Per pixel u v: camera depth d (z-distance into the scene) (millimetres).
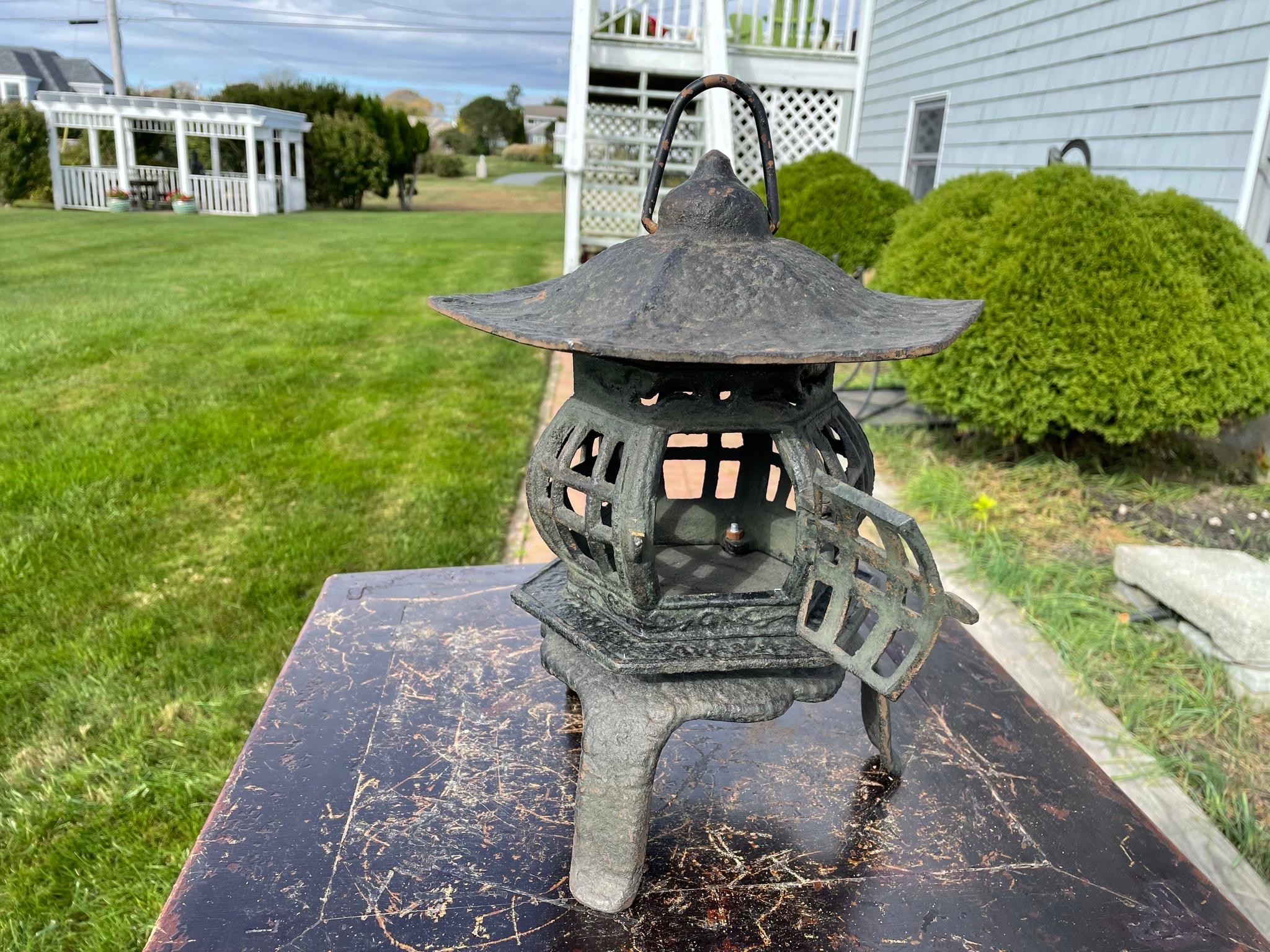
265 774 1594
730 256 1268
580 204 6883
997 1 6281
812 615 1415
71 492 3629
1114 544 3432
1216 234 3668
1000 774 1696
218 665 2545
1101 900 1390
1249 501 3820
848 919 1331
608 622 1417
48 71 30859
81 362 5547
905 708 1910
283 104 21359
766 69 8172
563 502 1380
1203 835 1970
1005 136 6320
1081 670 2605
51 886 1834
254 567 3098
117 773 2133
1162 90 4797
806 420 1320
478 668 1958
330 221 16328
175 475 3855
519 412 4902
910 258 4109
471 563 3184
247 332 6574
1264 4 4109
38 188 17594
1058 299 3619
